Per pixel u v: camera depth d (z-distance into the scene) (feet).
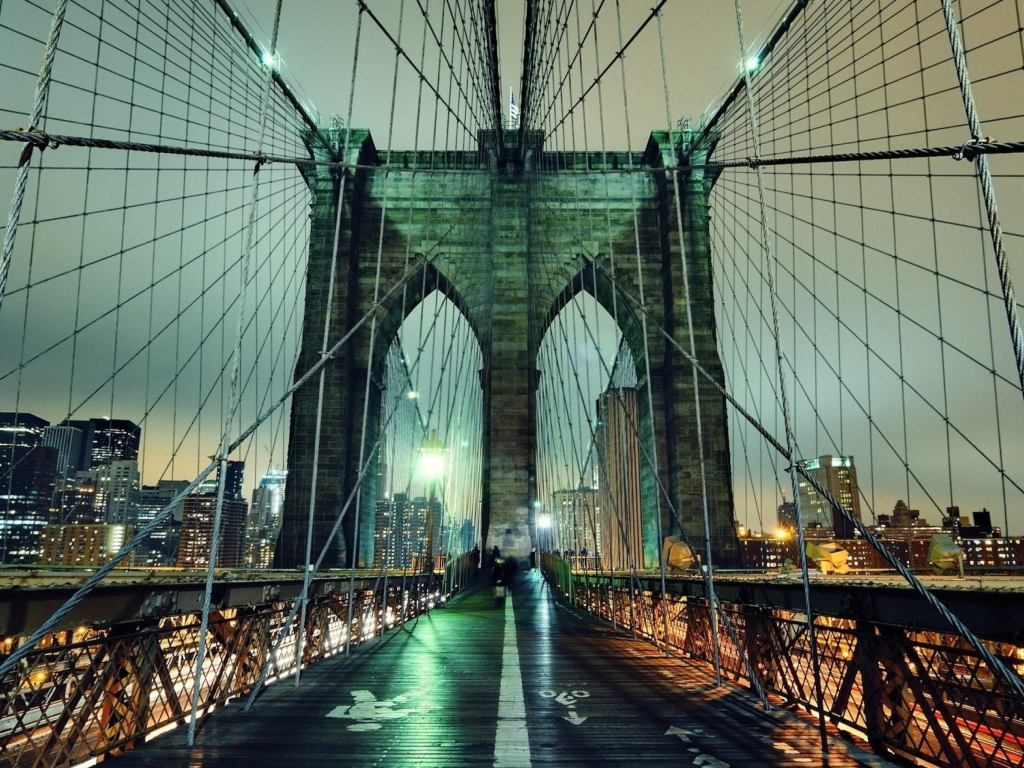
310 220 106.22
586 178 115.34
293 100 95.45
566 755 15.24
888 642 14.70
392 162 114.21
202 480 16.30
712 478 97.30
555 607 62.90
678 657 30.68
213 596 19.34
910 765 14.19
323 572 49.85
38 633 11.78
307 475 94.84
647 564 102.73
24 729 12.39
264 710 19.85
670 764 14.57
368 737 16.75
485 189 114.01
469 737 16.79
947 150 12.96
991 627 11.99
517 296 108.58
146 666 16.30
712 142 107.34
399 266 110.01
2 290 12.63
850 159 20.04
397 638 38.70
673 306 104.37
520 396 104.73
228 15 68.28
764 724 18.07
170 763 14.49
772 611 21.40
